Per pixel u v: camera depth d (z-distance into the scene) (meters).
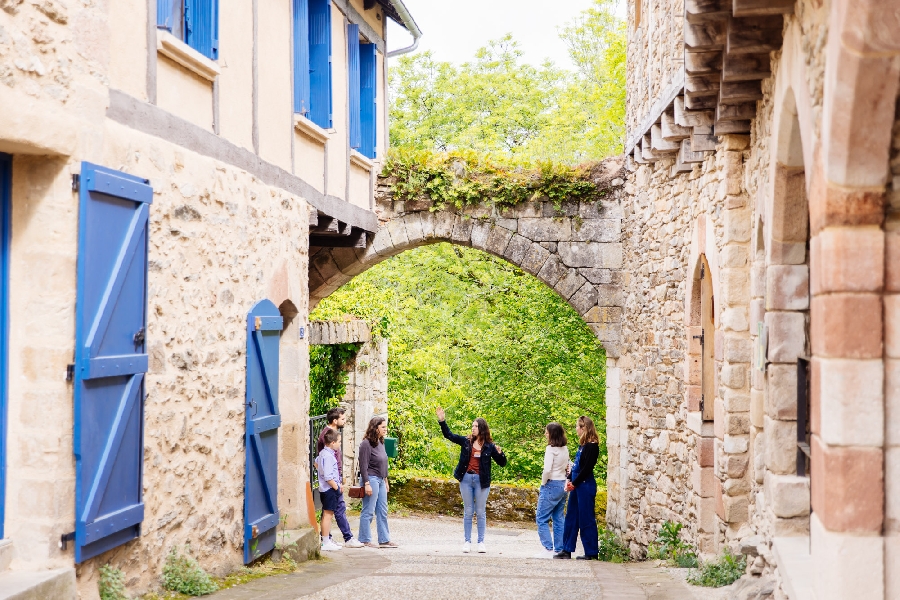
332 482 9.64
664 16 8.41
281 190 7.63
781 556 4.76
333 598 5.69
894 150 3.50
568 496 9.80
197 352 5.95
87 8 4.55
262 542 7.02
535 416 18.03
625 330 12.41
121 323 4.87
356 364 13.94
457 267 20.62
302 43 8.57
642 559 10.82
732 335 6.81
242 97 7.09
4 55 3.96
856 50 3.15
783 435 5.30
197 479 5.95
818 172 3.74
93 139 4.62
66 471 4.43
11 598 3.91
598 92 21.67
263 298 7.13
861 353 3.55
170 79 5.83
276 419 7.29
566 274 12.71
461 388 19.27
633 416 11.77
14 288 4.42
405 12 11.71
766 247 5.55
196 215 5.91
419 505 15.20
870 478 3.54
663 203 9.89
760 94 5.75
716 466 7.30
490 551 10.29
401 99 26.72
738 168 6.73
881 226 3.54
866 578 3.54
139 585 5.19
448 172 12.74
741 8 4.32
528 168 12.81
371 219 12.16
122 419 4.84
